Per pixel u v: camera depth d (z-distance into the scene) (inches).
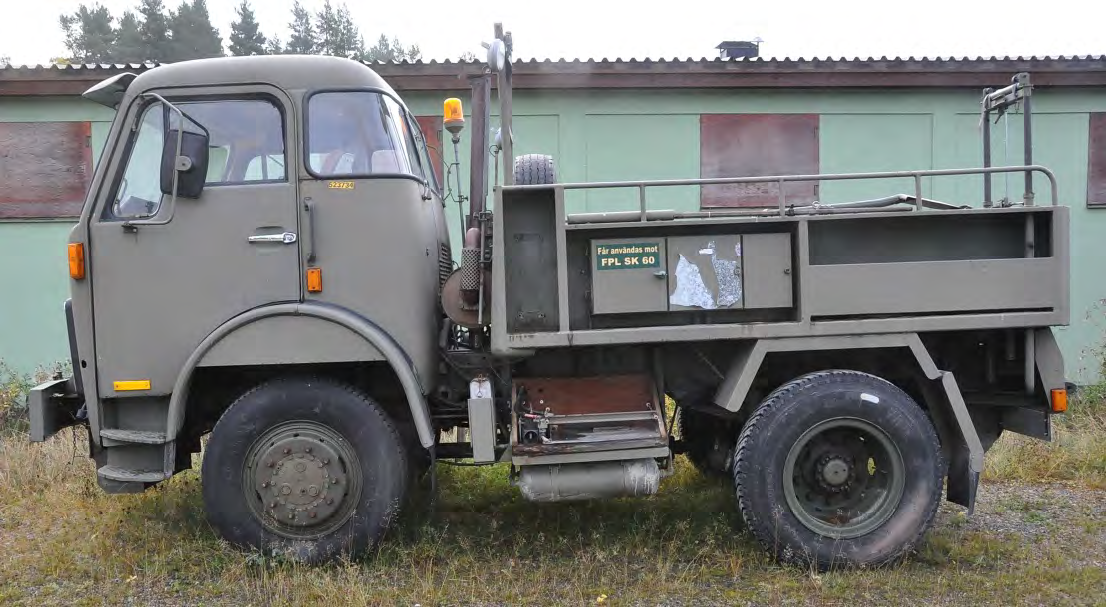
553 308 153.7
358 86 157.2
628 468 154.8
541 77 354.6
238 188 152.1
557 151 366.6
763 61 357.7
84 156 352.2
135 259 150.9
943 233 156.5
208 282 151.5
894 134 378.3
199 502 187.9
